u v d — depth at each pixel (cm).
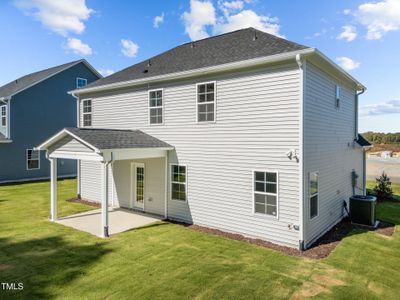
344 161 1086
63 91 2211
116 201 1218
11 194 1484
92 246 719
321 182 840
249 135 805
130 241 760
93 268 586
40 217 1017
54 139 948
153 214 1070
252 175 802
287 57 709
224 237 804
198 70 884
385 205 1293
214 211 888
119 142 896
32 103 2033
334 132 961
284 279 545
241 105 820
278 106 747
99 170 1286
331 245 747
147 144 953
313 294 491
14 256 648
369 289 512
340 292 499
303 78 705
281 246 736
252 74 796
